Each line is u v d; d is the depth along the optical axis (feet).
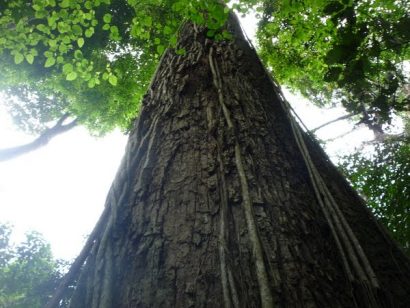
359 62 7.49
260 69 9.39
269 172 5.94
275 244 4.64
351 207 6.16
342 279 4.48
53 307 4.76
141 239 5.04
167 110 7.57
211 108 7.29
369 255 5.10
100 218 5.78
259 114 7.36
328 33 18.10
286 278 4.24
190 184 5.67
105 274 4.66
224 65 8.79
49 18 12.27
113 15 26.25
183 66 9.02
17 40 12.99
